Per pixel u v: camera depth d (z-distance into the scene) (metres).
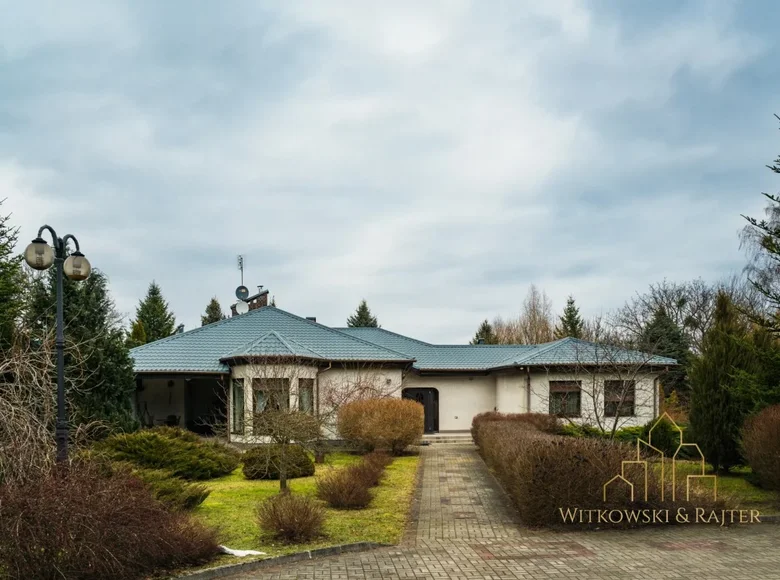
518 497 10.34
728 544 8.70
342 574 7.32
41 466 8.12
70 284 17.78
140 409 24.92
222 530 9.53
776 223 22.72
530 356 25.66
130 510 7.16
